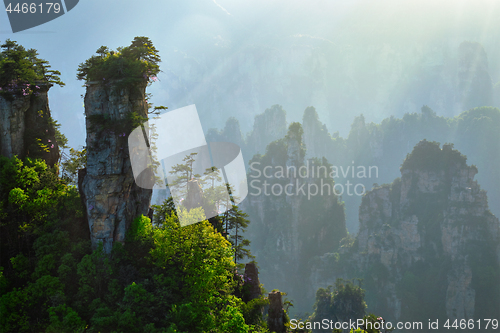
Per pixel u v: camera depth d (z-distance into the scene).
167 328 30.84
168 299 34.81
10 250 39.03
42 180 42.12
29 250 38.34
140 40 43.97
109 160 39.16
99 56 43.66
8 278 36.78
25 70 45.28
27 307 34.00
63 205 41.94
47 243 38.19
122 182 40.12
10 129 43.59
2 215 38.31
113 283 35.53
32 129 46.66
